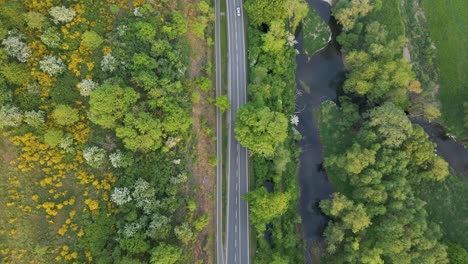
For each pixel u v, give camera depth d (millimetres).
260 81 124062
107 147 102562
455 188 129625
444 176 121312
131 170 103188
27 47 98500
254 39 131250
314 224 128125
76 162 99312
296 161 131250
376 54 126875
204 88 120312
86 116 102438
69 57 103688
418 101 132875
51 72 100000
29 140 95875
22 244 92812
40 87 99000
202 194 116500
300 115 136625
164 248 97938
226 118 127000
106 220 98812
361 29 135500
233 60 133000
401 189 116438
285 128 115938
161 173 107250
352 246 112500
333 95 139375
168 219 102938
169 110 107312
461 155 134625
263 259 113125
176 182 108562
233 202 121688
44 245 93625
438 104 137375
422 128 124812
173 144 108750
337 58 141375
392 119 118688
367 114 126625
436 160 119938
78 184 98812
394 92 123938
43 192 96000
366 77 125125
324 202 119125
